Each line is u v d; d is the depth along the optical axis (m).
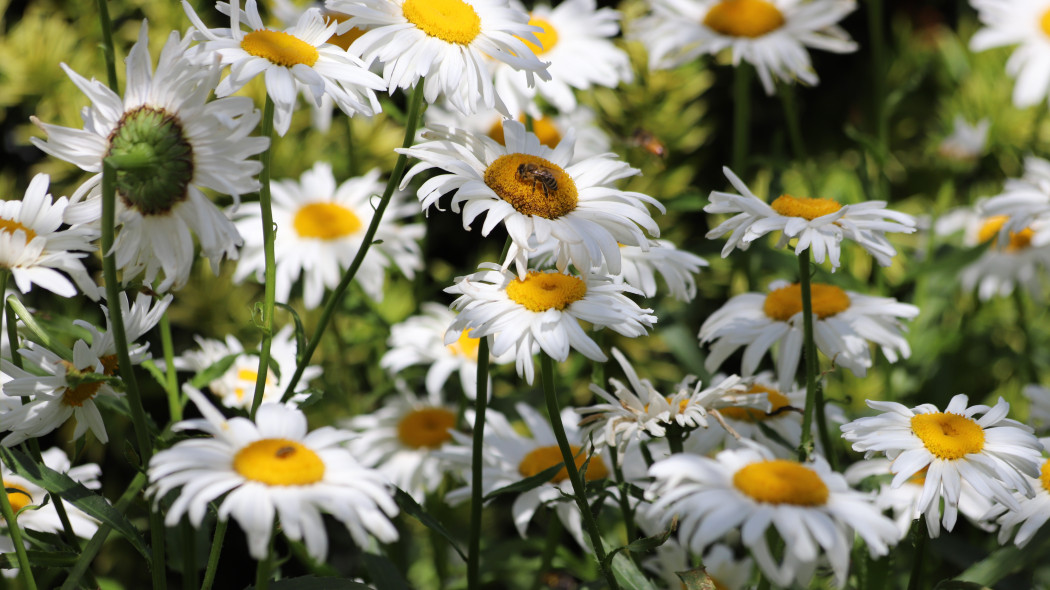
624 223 1.05
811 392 1.08
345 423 1.26
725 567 1.16
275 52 1.03
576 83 1.28
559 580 1.22
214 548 1.03
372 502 0.99
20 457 1.03
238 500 0.98
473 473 1.09
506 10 1.08
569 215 1.05
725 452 1.02
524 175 1.04
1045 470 1.08
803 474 1.01
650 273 1.15
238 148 1.00
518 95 1.27
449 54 1.06
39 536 1.07
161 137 1.00
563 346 1.04
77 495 1.03
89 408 1.05
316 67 1.04
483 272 1.06
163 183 1.00
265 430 1.01
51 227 1.04
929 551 1.17
